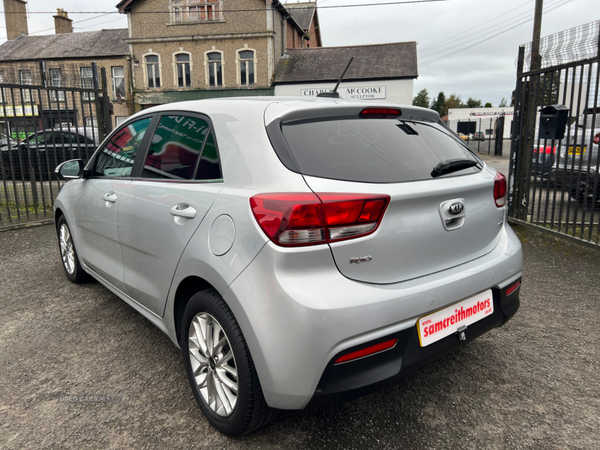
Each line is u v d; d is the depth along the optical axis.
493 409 2.24
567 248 5.04
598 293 3.73
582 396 2.33
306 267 1.63
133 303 2.82
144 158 2.66
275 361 1.65
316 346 1.60
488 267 2.09
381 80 24.14
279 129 1.88
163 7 25.27
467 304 2.01
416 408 2.26
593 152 6.23
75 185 3.57
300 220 1.62
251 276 1.71
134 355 2.79
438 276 1.91
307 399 1.66
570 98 5.10
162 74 26.12
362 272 1.71
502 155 27.61
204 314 2.05
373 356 1.70
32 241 5.66
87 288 3.95
